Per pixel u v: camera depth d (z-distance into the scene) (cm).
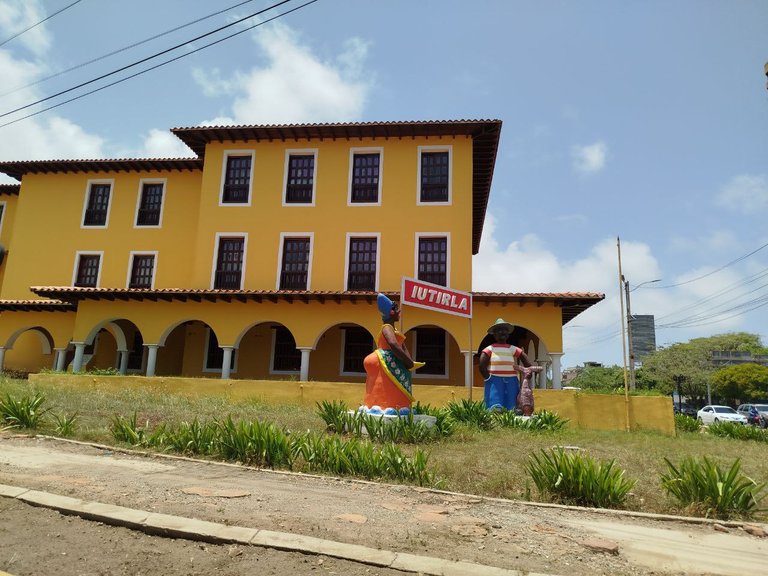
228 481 618
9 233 2523
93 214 2308
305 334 1853
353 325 2114
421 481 651
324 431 1007
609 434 1256
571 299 1705
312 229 2041
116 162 2241
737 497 582
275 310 1881
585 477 603
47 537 419
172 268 2200
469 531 468
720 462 930
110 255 2247
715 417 3381
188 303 1912
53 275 2259
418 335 2062
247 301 1886
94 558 386
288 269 2044
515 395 1344
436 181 2034
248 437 748
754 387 5053
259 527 448
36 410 948
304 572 375
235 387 1550
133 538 426
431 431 987
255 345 2147
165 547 411
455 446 918
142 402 1297
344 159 2080
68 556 387
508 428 1175
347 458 695
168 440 810
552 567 401
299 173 2119
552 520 526
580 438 1132
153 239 2238
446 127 1984
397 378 1044
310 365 2109
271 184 2097
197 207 2248
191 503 507
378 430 946
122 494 525
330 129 2023
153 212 2284
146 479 602
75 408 1113
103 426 946
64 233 2292
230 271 2062
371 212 2023
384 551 408
